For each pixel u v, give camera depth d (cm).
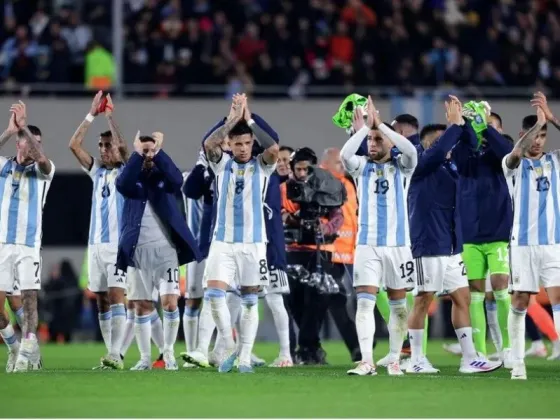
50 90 7275
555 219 3272
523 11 8175
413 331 3691
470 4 8119
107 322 3947
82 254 7569
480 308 3959
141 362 3766
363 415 2436
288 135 7362
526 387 3023
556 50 8025
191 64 7419
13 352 3741
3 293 3622
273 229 4044
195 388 2961
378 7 7975
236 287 3909
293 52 7644
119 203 3809
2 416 2416
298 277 4219
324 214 4219
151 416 2416
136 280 3703
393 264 3397
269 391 2891
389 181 3388
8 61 7456
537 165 3281
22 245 3616
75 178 7469
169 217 3666
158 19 7700
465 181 3934
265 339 7062
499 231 3900
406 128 3747
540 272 3284
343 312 4281
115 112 7206
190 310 4081
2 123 7106
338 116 3841
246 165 3441
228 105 7344
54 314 6906
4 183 3597
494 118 4006
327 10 7925
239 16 7894
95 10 7919
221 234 3447
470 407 2581
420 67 7650
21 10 7738
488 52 7862
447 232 3609
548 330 4628
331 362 4469
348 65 7569
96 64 7388
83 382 3127
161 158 3597
